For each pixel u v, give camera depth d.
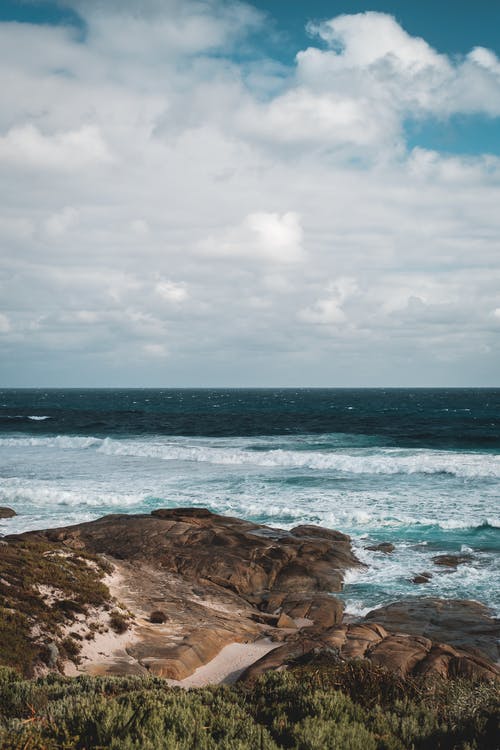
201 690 8.04
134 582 18.05
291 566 20.41
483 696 7.19
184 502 30.36
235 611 17.30
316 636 13.95
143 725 5.86
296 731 5.97
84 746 5.62
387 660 12.01
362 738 5.91
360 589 18.98
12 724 5.89
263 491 33.00
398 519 26.28
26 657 11.24
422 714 6.87
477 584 19.00
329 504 29.58
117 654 12.77
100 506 30.22
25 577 14.69
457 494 31.69
